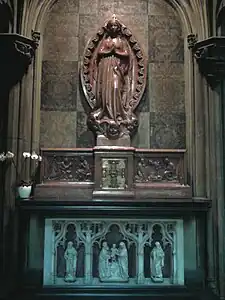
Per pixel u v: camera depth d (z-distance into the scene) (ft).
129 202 20.93
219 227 21.83
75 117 23.99
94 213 21.36
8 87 22.57
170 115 24.16
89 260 21.66
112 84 23.52
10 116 22.35
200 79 23.18
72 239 22.22
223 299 21.09
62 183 22.89
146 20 24.66
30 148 23.02
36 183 22.94
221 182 22.21
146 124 24.02
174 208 21.07
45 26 24.56
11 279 21.21
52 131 23.86
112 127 23.22
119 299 20.92
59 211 21.26
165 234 22.04
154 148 23.88
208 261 21.67
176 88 24.36
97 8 24.63
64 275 21.91
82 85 24.04
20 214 22.00
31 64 23.30
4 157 21.57
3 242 21.42
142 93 23.98
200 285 21.53
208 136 22.79
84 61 24.11
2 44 21.71
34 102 23.38
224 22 22.85
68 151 23.17
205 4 22.98
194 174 23.04
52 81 24.21
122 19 24.64
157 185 23.02
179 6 24.63
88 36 24.50
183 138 24.02
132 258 22.18
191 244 21.84
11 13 22.20
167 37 24.62
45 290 21.03
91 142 23.80
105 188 22.50
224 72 22.62
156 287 21.27
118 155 22.84
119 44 23.89
